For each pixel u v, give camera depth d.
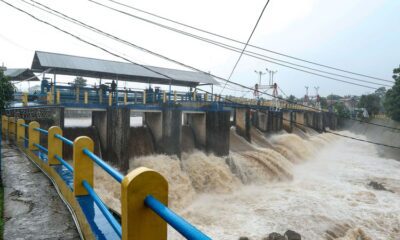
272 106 39.53
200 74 33.12
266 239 13.94
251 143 30.31
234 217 16.52
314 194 21.09
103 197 14.81
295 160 30.80
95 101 22.12
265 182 23.14
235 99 35.88
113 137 18.94
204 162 21.73
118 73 24.53
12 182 6.68
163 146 21.30
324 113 58.62
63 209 5.07
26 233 4.16
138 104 21.61
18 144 11.84
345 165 33.22
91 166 4.73
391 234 15.88
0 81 13.43
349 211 18.33
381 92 89.75
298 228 15.55
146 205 2.04
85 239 3.92
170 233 12.82
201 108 23.73
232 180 21.30
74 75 23.94
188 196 18.70
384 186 24.53
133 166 19.27
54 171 6.59
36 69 25.03
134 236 2.06
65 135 19.89
